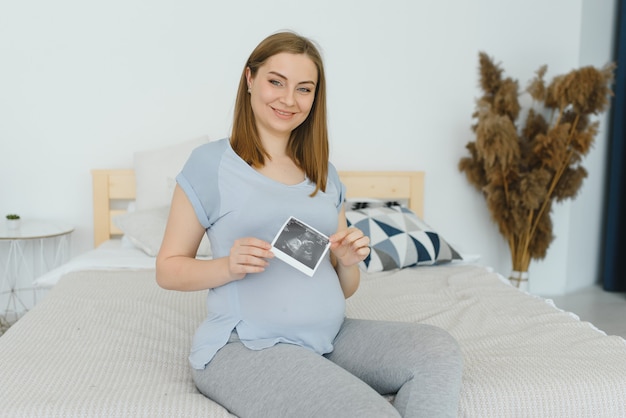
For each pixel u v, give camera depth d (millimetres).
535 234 3369
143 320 1874
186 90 3307
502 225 3342
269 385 1183
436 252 2756
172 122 3314
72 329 1766
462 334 1775
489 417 1321
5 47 3145
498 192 3281
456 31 3484
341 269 1518
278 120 1397
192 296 2172
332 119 3447
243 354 1275
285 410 1131
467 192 3598
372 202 3137
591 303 3787
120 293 2174
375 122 3479
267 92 1373
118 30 3225
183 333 1782
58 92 3211
